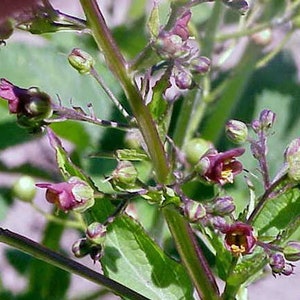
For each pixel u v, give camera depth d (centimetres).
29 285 34
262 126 24
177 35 22
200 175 22
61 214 34
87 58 23
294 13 33
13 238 23
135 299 23
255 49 34
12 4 15
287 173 23
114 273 26
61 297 34
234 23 35
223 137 35
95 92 33
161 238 32
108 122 23
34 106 22
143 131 22
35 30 21
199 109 33
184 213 22
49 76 34
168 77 22
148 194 23
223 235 24
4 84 22
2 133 34
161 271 26
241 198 31
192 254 24
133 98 22
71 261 23
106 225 23
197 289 24
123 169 22
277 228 25
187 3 22
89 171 32
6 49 34
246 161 33
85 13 21
